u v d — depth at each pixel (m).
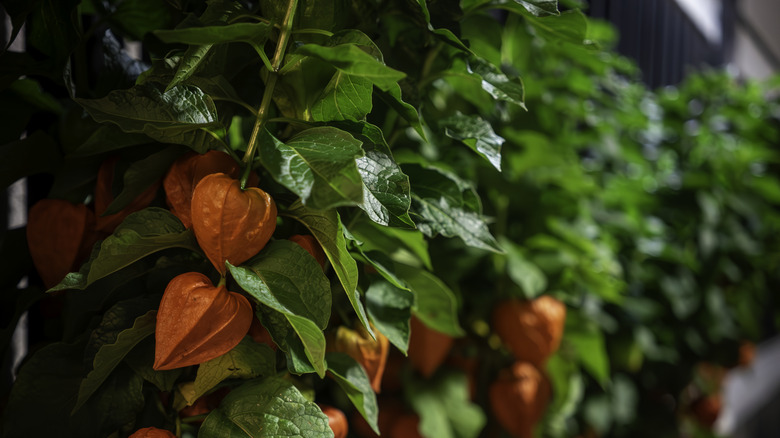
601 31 1.35
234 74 0.58
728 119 1.86
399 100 0.54
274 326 0.53
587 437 1.38
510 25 0.86
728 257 1.80
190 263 0.57
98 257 0.51
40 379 0.56
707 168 1.66
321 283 0.51
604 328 1.32
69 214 0.60
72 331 0.58
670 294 1.47
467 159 0.91
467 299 1.00
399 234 0.69
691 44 2.86
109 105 0.52
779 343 3.02
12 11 0.57
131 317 0.55
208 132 0.54
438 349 0.84
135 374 0.56
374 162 0.52
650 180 1.66
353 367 0.62
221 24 0.54
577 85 1.18
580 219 1.17
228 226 0.50
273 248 0.52
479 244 0.61
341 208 0.62
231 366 0.55
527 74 1.03
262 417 0.53
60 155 0.62
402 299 0.65
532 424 0.99
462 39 0.64
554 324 0.96
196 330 0.50
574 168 1.07
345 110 0.54
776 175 1.93
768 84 1.93
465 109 0.83
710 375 1.79
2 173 0.59
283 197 0.56
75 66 0.64
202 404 0.60
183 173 0.56
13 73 0.59
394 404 0.93
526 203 1.10
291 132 0.58
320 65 0.54
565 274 1.05
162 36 0.47
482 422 0.94
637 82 1.85
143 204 0.59
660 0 2.56
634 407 1.47
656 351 1.50
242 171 0.54
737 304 1.84
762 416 3.07
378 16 0.62
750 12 3.14
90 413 0.56
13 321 0.61
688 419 1.79
